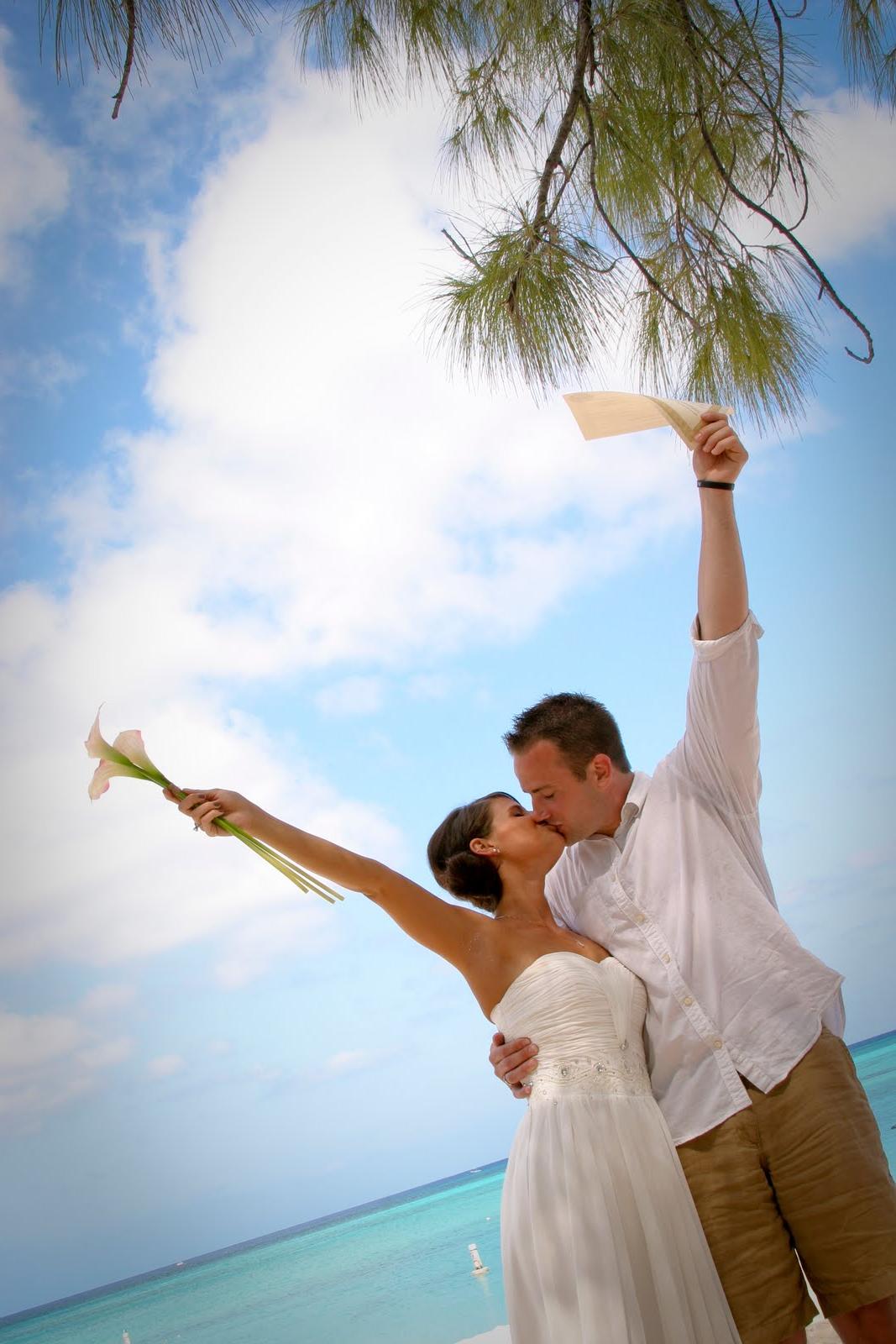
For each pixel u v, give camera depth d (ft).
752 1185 6.22
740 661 6.57
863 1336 5.97
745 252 9.61
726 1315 6.03
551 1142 6.30
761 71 9.32
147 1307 110.73
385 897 6.78
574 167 9.32
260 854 6.68
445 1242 103.19
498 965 6.90
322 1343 66.33
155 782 6.59
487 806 7.38
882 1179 6.04
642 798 7.11
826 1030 6.44
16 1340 110.83
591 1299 5.86
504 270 9.41
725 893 6.68
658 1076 6.63
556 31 9.55
